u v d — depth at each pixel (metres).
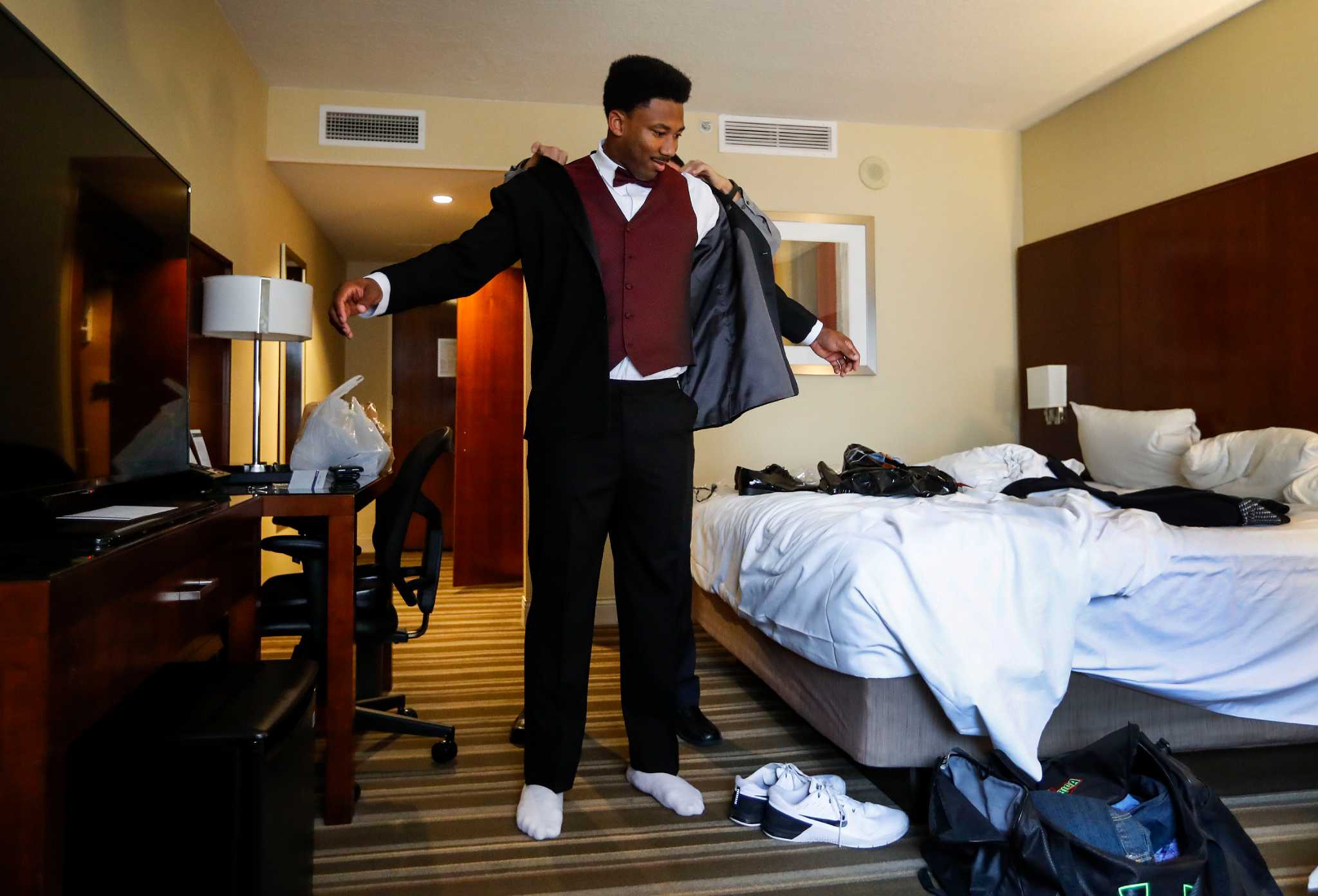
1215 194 3.32
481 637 3.75
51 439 1.20
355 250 5.81
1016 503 2.10
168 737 1.11
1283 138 3.11
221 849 1.11
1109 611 1.80
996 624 1.69
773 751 2.29
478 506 5.16
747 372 1.90
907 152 4.35
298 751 1.31
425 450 2.24
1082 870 1.42
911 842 1.75
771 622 2.20
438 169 3.90
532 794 1.83
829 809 1.74
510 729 2.49
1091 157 4.00
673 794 1.88
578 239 1.71
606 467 1.77
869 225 4.27
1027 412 4.36
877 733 1.73
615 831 1.79
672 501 1.83
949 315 4.39
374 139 3.84
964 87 3.89
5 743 0.83
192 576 1.35
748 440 4.16
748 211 1.99
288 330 2.59
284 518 2.42
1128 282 3.74
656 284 1.77
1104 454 3.48
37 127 1.14
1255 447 2.79
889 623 1.69
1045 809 1.52
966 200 4.41
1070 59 3.61
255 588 1.82
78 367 1.28
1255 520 2.11
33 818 0.83
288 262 4.40
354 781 1.97
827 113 4.18
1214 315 3.32
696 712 2.38
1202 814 1.51
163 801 1.11
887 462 2.85
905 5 3.12
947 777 1.64
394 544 2.16
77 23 2.04
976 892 1.49
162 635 1.20
